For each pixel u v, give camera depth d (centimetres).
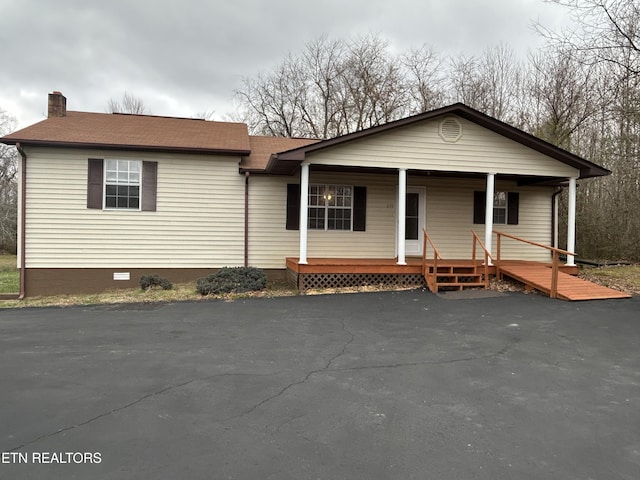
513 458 265
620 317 694
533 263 1137
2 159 2439
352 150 976
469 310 752
